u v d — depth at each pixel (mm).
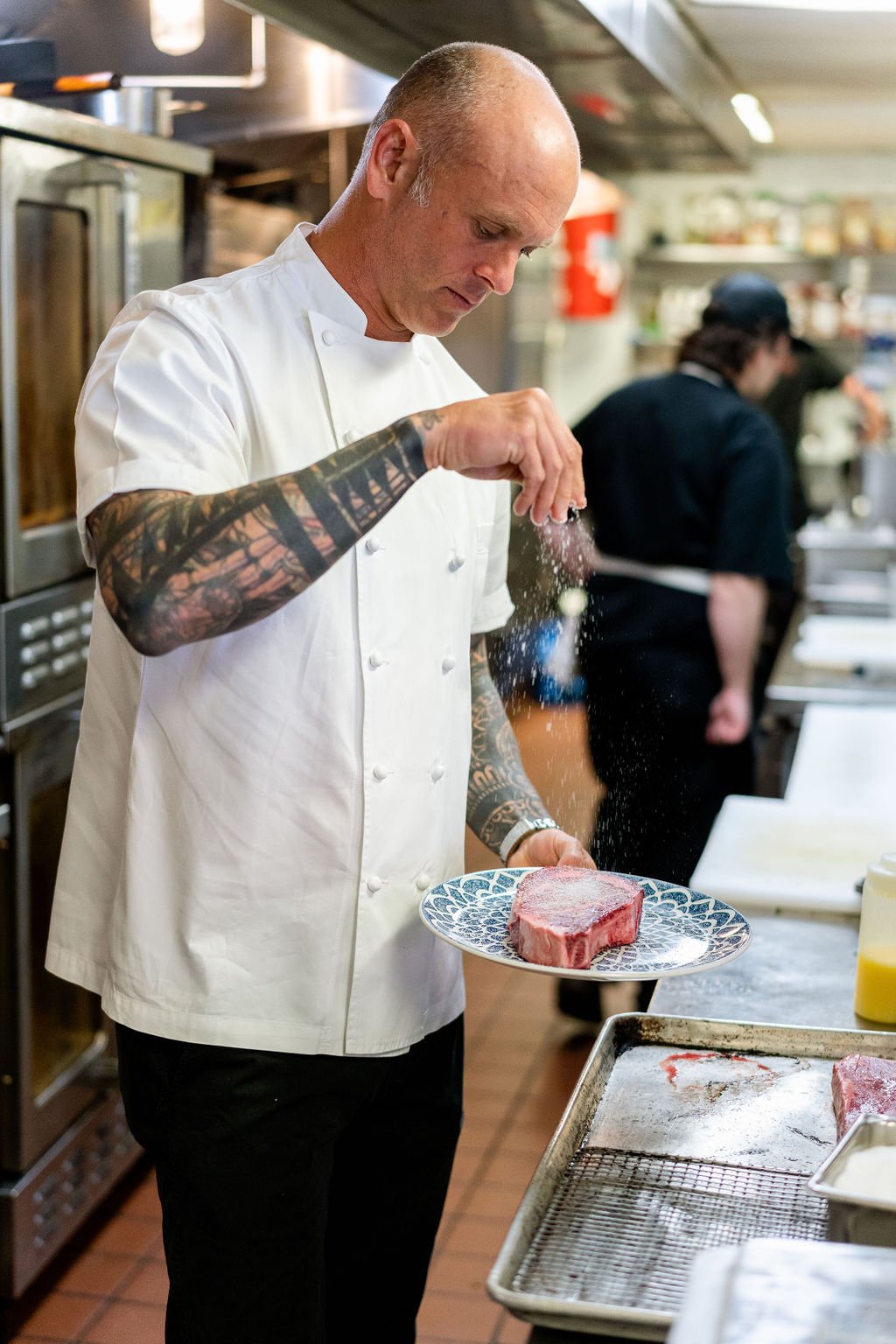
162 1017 1396
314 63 2570
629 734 3236
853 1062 1281
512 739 1739
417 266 1362
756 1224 1088
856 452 6418
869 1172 1015
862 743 2846
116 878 1453
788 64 2668
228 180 3172
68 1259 2514
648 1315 936
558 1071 3268
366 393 1437
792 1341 792
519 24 1885
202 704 1368
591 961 1338
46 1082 2396
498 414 1229
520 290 6398
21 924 2260
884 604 4270
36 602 2258
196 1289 1430
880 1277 855
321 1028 1420
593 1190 1132
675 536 3172
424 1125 1602
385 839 1429
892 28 2240
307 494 1194
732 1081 1330
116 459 1284
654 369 7730
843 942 1780
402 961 1469
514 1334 2291
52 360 2344
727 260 7379
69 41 2281
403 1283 1666
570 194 1328
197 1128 1399
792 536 4941
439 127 1297
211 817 1375
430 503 1469
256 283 1418
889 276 7133
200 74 2393
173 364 1313
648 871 3238
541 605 3482
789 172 7262
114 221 2443
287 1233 1442
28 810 2264
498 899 1523
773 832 2201
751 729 3277
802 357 5074
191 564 1173
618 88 2346
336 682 1380
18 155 2125
